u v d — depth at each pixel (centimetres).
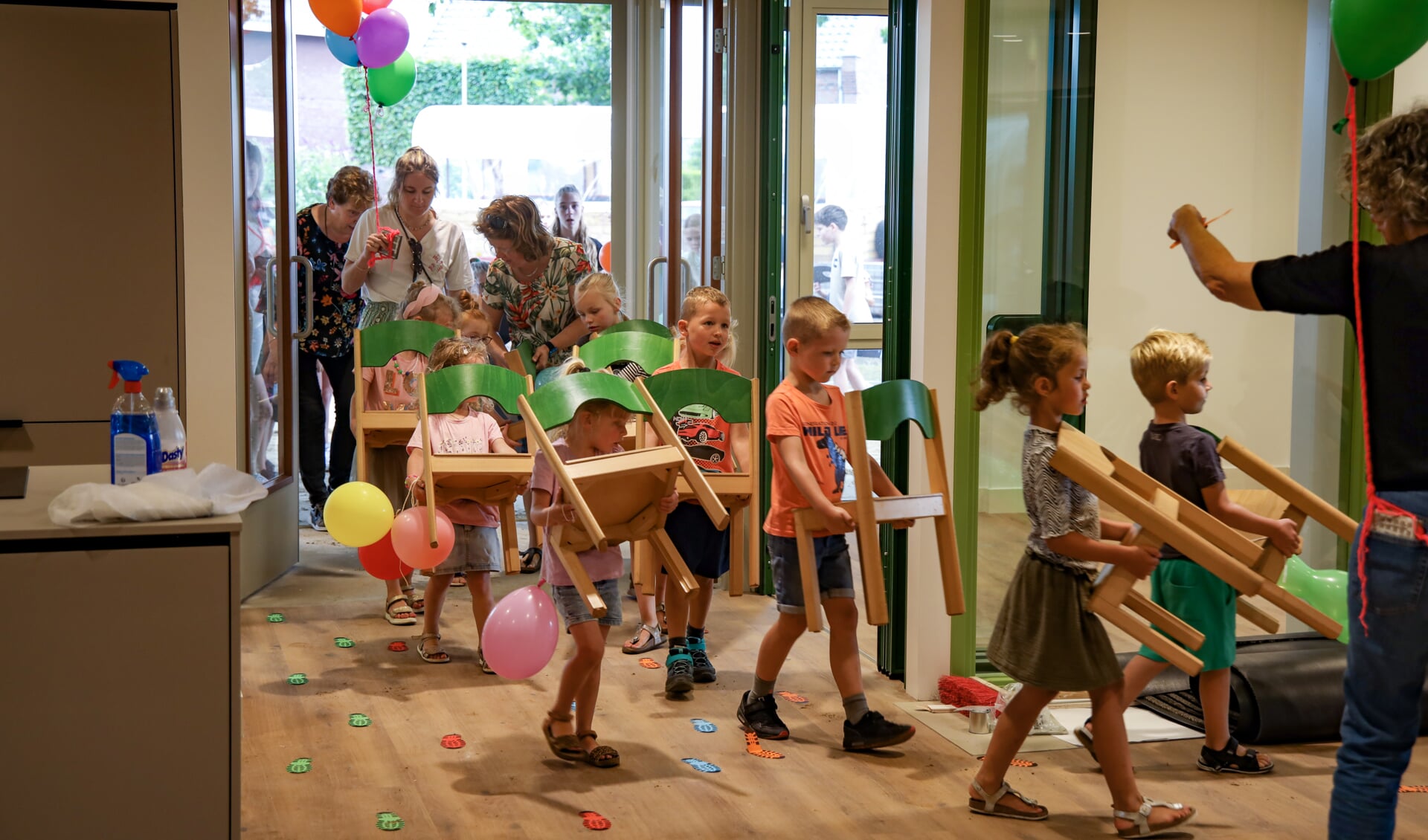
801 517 291
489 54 760
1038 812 261
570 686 287
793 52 527
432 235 548
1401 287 189
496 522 378
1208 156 362
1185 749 308
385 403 446
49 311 330
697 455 366
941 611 343
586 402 283
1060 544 246
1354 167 204
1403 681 192
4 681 182
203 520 191
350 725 316
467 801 265
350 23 447
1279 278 202
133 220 332
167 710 188
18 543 182
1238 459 285
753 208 473
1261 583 243
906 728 296
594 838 247
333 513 335
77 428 333
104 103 329
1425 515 188
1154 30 353
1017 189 346
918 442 341
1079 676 247
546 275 518
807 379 305
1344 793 198
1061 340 250
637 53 657
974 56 333
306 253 572
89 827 186
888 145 354
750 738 307
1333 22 239
